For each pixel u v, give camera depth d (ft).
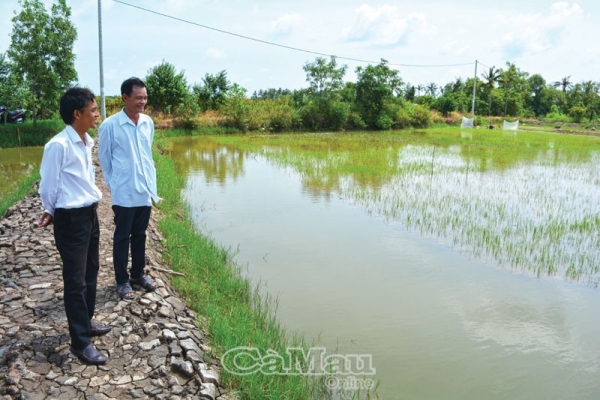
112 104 105.19
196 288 17.43
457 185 44.75
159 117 104.12
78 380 10.85
